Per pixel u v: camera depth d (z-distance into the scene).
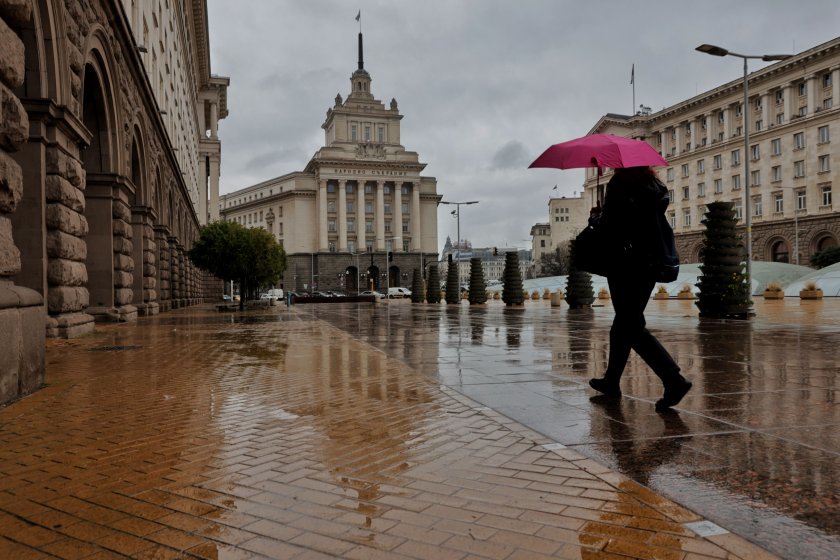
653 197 4.73
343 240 107.75
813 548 2.25
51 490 3.07
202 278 64.06
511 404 5.12
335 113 112.31
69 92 11.73
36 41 10.61
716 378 6.11
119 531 2.54
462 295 57.78
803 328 12.69
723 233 16.83
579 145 5.09
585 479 3.10
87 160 16.52
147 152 22.73
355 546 2.36
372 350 9.97
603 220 4.88
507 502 2.80
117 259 17.47
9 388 5.49
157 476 3.28
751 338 10.41
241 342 11.68
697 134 75.19
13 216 10.86
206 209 77.69
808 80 59.84
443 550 2.30
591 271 5.07
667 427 4.16
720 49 20.38
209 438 4.10
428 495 2.91
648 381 6.20
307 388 6.14
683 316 18.28
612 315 20.98
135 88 19.86
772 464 3.27
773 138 63.78
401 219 111.50
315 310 31.83
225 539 2.45
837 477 3.05
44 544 2.42
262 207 122.94
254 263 32.34
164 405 5.28
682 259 76.38
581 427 4.23
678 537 2.38
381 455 3.63
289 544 2.39
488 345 10.37
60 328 11.95
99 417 4.80
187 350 10.14
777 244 63.84
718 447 3.62
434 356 8.87
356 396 5.64
